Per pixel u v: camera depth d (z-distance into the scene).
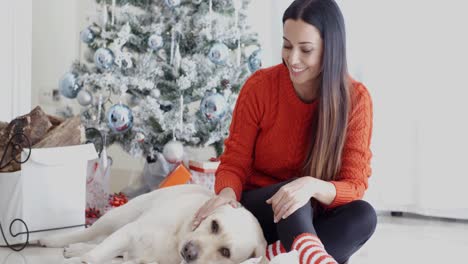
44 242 2.58
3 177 2.57
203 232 1.90
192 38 3.72
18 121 2.65
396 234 3.45
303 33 1.96
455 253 2.98
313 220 2.08
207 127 3.76
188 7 3.71
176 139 3.74
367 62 3.97
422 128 3.90
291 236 1.79
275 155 2.20
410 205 3.98
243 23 3.80
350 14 3.99
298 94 2.14
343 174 2.10
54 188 2.63
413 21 3.87
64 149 2.64
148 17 3.75
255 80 2.23
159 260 2.04
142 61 3.66
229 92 3.70
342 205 2.02
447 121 3.85
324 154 2.08
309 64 1.99
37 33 4.45
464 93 3.80
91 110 3.78
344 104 2.06
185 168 3.42
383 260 2.78
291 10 2.00
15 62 3.50
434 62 3.85
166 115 3.67
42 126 2.73
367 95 2.15
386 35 3.93
